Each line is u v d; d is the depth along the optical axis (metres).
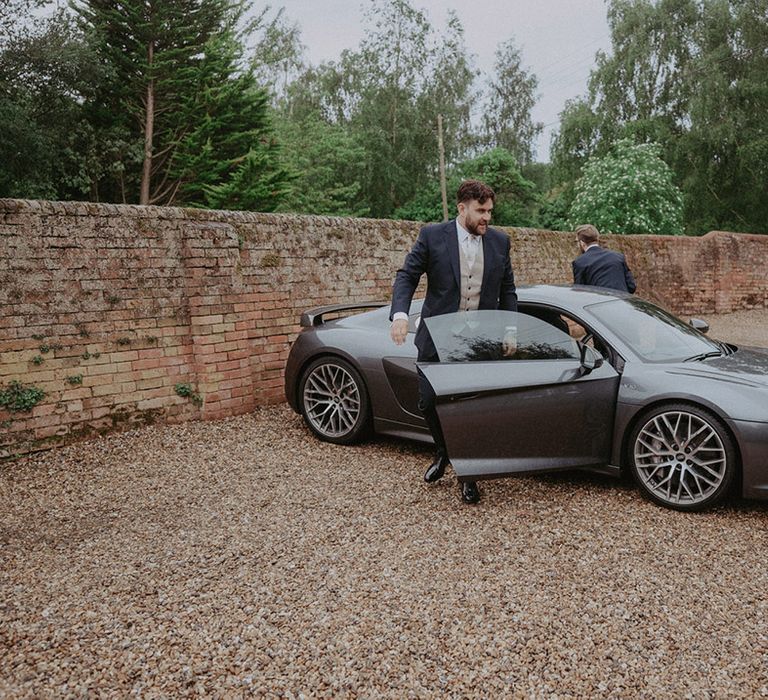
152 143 21.36
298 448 5.22
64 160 20.48
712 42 34.00
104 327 5.37
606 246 13.62
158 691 2.27
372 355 5.09
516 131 46.16
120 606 2.85
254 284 6.54
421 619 2.73
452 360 3.91
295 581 3.07
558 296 4.71
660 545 3.43
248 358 6.27
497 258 3.87
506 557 3.31
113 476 4.57
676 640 2.57
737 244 16.53
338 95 43.56
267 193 20.02
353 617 2.75
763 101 32.25
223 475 4.59
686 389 3.85
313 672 2.38
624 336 4.36
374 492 4.25
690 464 3.88
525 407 3.95
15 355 4.89
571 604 2.85
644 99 35.19
